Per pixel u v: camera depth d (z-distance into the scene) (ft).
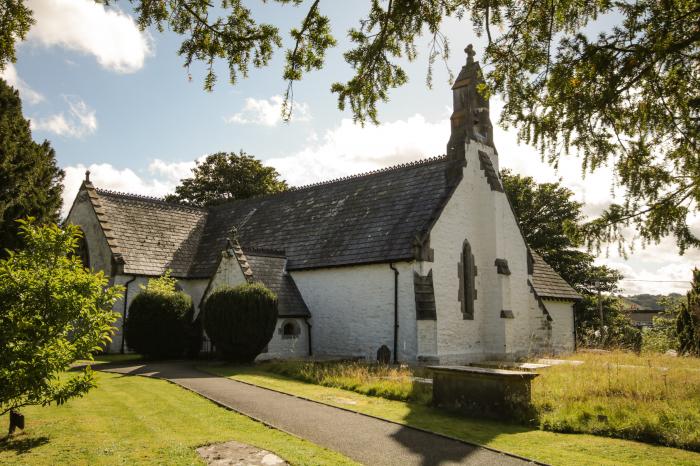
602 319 133.49
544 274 97.30
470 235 76.02
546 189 147.43
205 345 73.56
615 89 25.63
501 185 81.05
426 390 41.09
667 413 30.19
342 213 84.53
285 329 75.56
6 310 26.84
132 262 86.89
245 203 108.27
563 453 25.95
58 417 32.14
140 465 22.43
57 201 104.99
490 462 24.82
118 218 93.50
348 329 72.74
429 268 67.67
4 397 26.58
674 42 23.76
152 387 44.52
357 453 26.08
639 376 42.19
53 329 27.94
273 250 81.41
